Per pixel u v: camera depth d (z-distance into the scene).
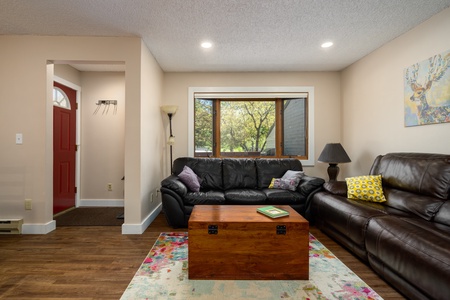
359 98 3.42
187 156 3.92
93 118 3.92
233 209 2.14
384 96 2.93
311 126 3.92
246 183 3.42
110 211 3.59
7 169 2.64
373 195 2.33
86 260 2.03
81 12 2.21
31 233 2.64
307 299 1.51
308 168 3.94
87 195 3.93
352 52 3.16
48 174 2.70
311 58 3.37
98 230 2.77
